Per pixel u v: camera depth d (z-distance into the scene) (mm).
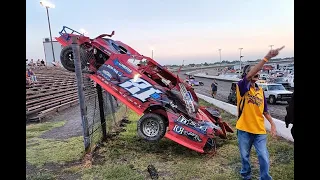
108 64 7266
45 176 4973
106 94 8648
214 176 4887
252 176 4828
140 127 6816
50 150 6793
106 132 8172
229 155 6238
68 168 5461
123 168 5320
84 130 6293
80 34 7980
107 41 8117
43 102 16438
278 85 22953
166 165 5672
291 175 4738
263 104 4277
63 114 15273
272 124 4406
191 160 5980
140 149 6820
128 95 7090
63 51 7805
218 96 30750
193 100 6875
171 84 7766
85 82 7582
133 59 7621
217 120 7863
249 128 4246
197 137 6359
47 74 28766
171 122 6566
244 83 4207
